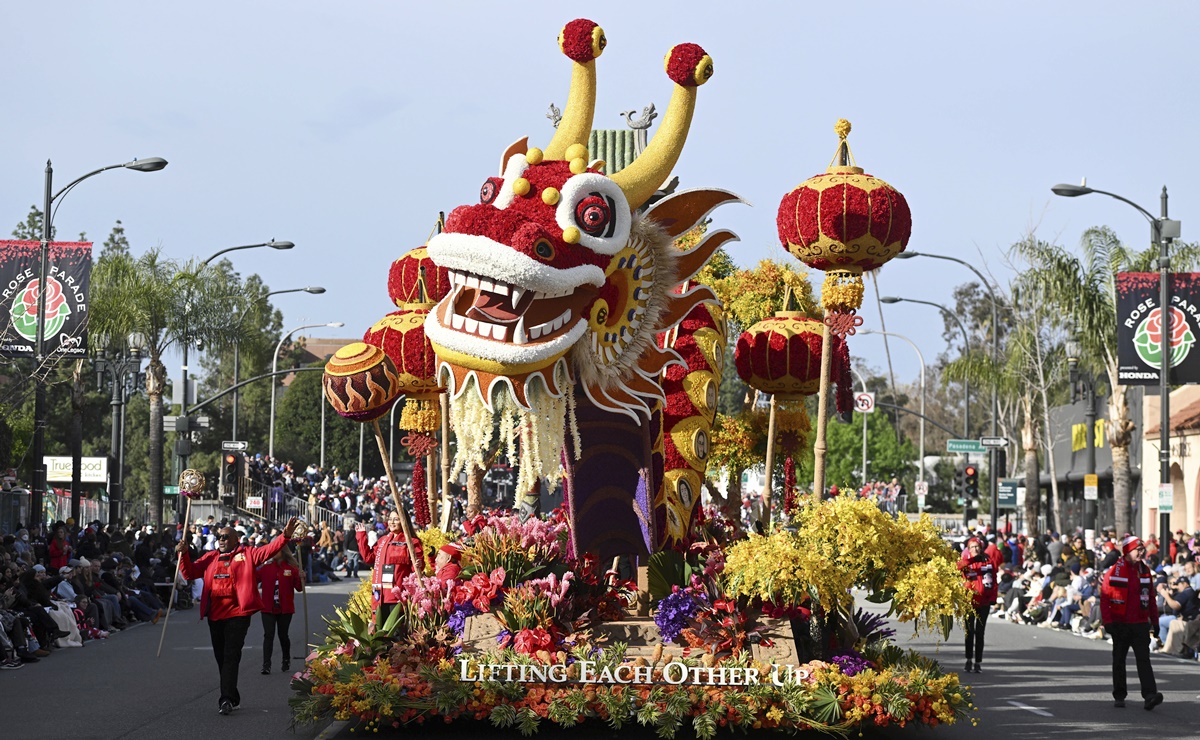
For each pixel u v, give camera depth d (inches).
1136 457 1633.9
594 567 498.3
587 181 433.4
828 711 438.3
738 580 455.2
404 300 643.5
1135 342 1034.1
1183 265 1363.2
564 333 428.1
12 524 1291.8
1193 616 805.2
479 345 421.4
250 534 1378.0
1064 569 1054.4
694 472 539.2
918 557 462.9
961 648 837.8
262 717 500.7
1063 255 1384.1
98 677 626.8
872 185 502.3
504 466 665.0
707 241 483.5
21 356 999.0
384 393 498.3
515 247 414.3
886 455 2950.3
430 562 567.5
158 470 1483.8
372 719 449.4
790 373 594.6
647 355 475.5
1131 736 480.7
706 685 446.3
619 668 448.8
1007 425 2140.7
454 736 454.3
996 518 1427.2
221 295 1561.3
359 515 1804.9
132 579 981.2
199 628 898.1
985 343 2851.9
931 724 448.1
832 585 447.8
